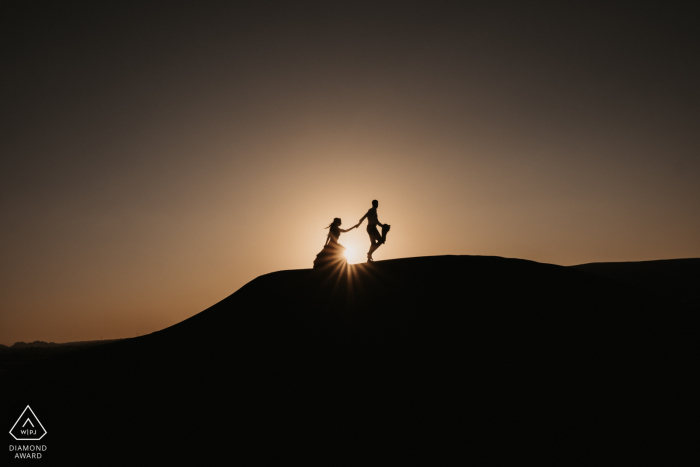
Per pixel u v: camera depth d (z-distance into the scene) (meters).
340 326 13.98
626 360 11.11
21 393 14.73
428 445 9.02
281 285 17.86
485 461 8.50
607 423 9.21
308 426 10.06
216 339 15.27
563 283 15.17
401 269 17.22
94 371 15.51
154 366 14.65
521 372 10.80
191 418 11.16
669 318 13.25
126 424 11.50
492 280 15.38
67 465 10.02
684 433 8.83
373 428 9.68
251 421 10.58
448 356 11.66
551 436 8.97
